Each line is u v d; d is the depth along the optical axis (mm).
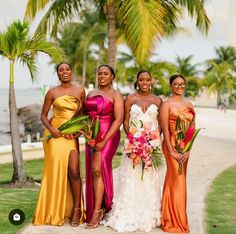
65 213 5883
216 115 47688
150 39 12047
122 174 5840
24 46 8711
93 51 52500
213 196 7867
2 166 11594
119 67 43781
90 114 5750
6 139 25578
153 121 5770
